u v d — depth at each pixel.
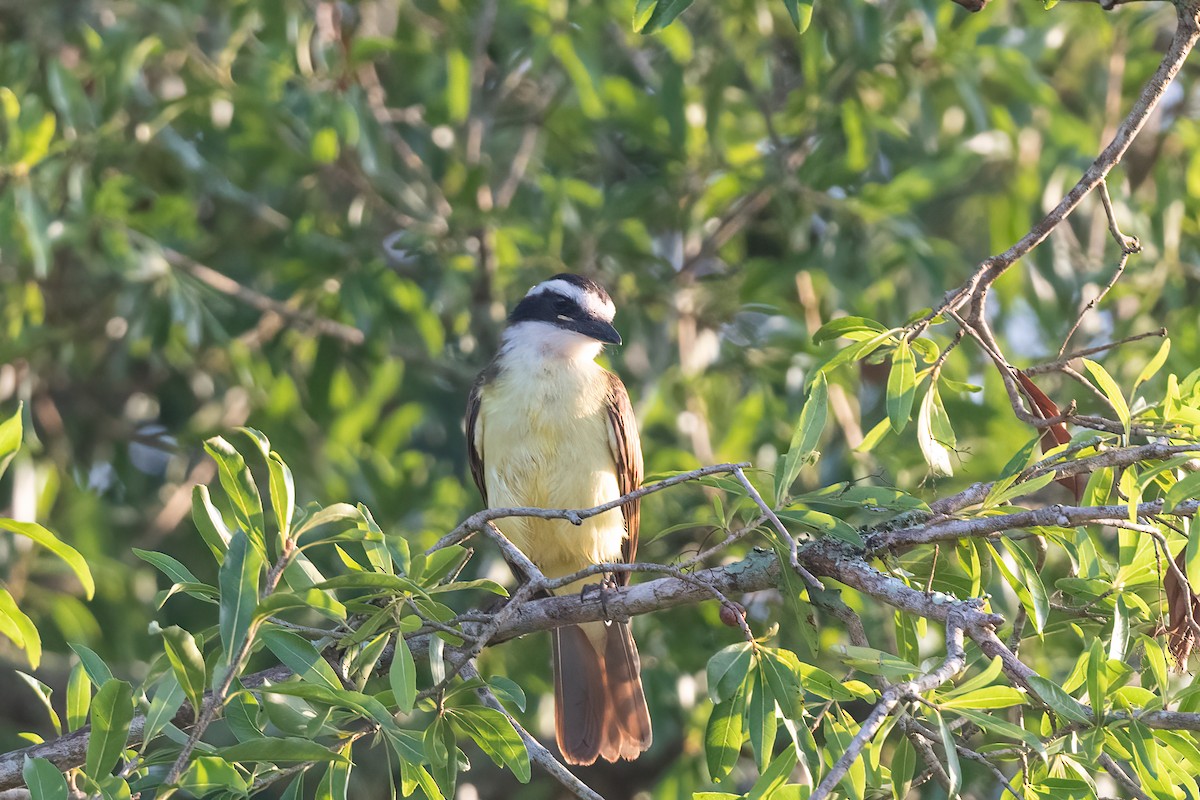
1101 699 5.85
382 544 6.28
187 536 13.29
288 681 6.64
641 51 13.88
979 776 8.46
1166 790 5.80
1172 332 11.37
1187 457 6.32
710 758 6.25
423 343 13.76
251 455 12.31
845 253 12.17
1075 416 6.83
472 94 13.45
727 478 7.02
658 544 11.54
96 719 5.68
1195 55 13.09
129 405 14.50
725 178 12.55
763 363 12.53
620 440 10.31
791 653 6.05
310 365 13.76
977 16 12.23
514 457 10.23
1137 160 13.33
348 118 11.88
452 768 6.38
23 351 12.48
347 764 6.15
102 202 11.75
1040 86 12.22
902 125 12.91
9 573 12.26
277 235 14.09
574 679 9.62
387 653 7.54
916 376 6.98
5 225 11.15
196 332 11.93
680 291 12.69
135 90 12.95
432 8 14.00
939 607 6.21
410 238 12.73
